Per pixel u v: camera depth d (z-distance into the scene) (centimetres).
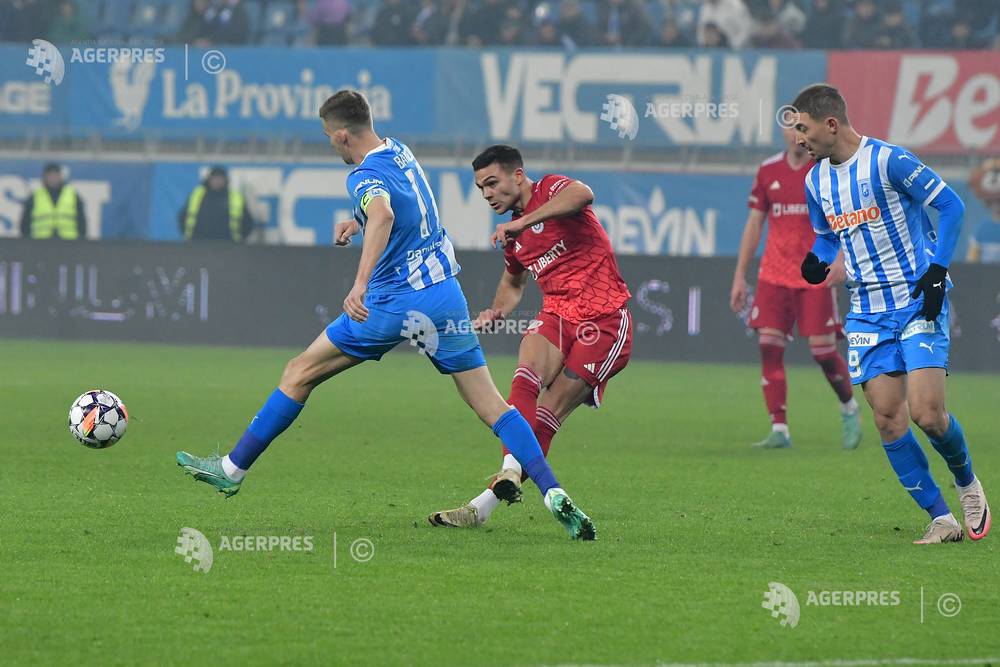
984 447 3884
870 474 3272
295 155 7756
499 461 3366
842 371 3800
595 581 1970
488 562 2097
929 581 2008
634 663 1552
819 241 2462
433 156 7625
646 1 8556
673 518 2561
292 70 7669
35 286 7500
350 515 2525
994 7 8006
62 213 7669
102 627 1675
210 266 7369
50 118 7769
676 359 7081
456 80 7562
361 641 1627
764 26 7850
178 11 8825
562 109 7500
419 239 2275
